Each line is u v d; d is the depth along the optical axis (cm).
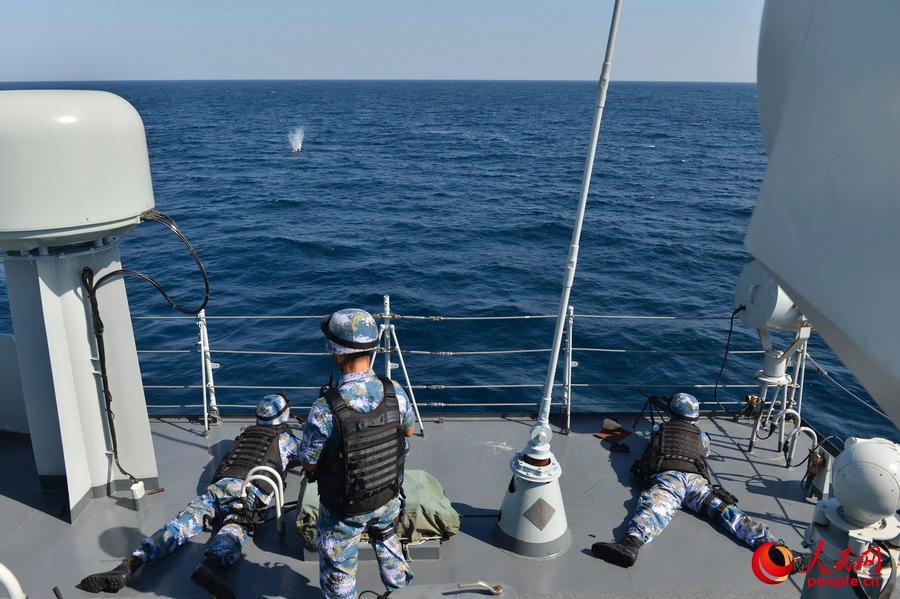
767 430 567
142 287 1920
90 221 371
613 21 333
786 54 166
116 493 456
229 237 2577
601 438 552
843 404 1202
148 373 1287
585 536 427
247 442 433
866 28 123
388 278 2055
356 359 305
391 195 3788
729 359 1420
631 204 3569
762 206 153
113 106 378
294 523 427
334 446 301
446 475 495
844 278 120
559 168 5172
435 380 1309
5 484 466
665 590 381
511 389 1275
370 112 12581
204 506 404
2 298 1769
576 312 1784
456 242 2583
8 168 348
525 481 402
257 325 1528
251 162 5319
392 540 332
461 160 5641
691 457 455
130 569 373
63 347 415
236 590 371
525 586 382
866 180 116
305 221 2973
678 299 1916
